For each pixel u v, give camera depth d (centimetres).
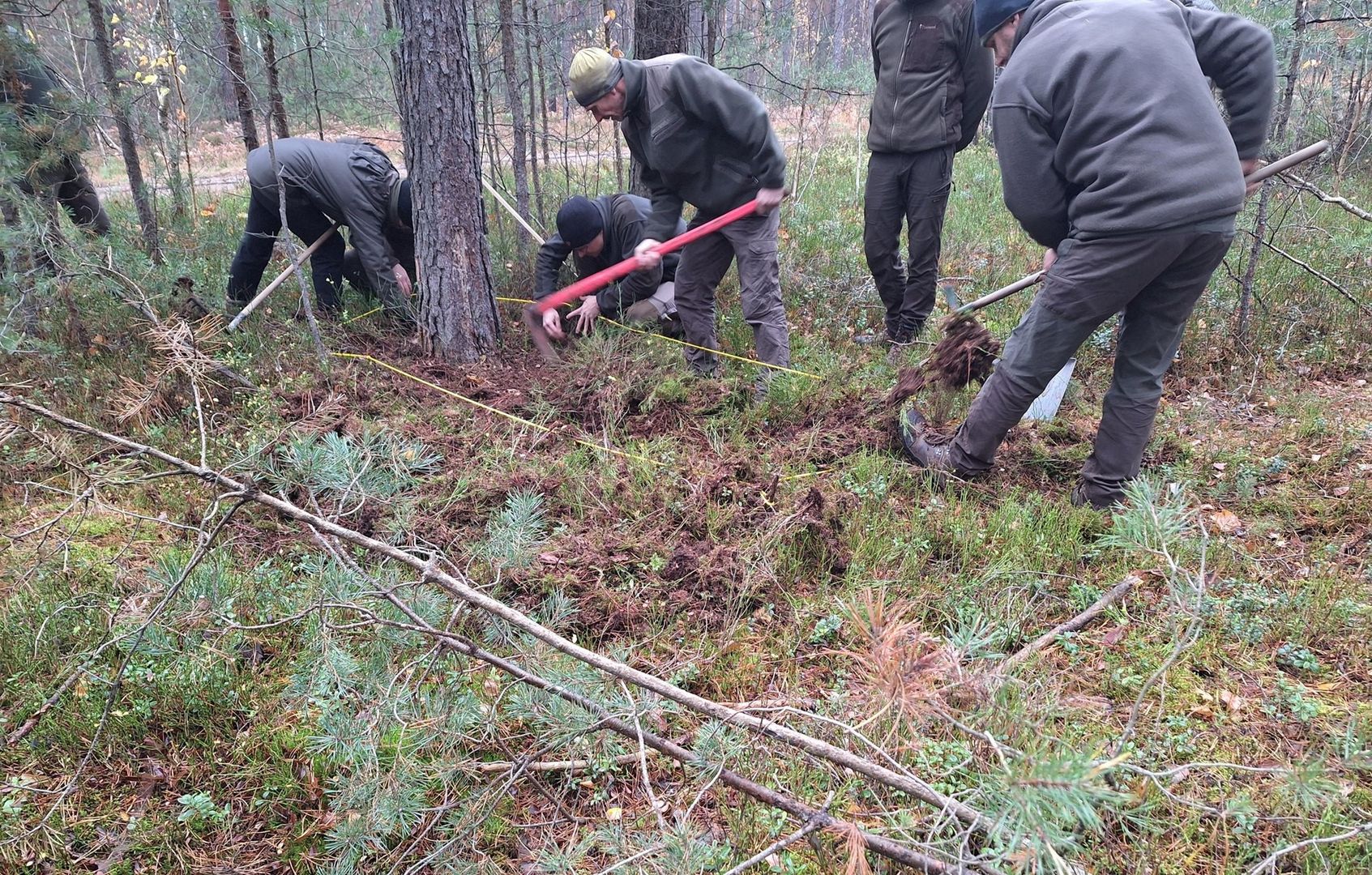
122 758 218
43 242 382
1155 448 361
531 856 194
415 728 183
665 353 436
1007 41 302
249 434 302
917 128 420
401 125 439
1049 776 115
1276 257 563
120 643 219
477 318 455
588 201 432
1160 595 270
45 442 181
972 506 321
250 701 231
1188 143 259
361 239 468
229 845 198
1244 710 227
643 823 196
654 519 312
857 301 548
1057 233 299
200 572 186
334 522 202
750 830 195
